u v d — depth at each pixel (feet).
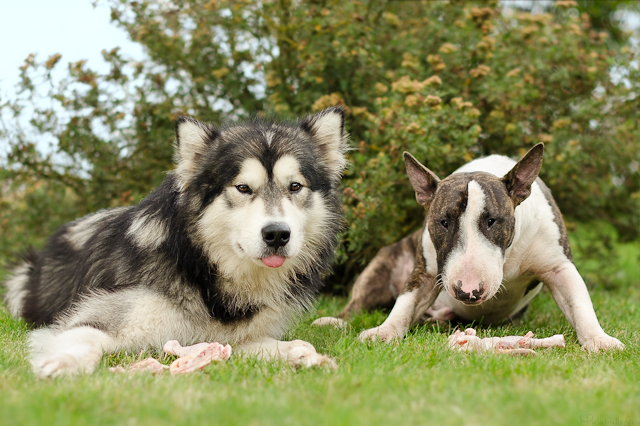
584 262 11.70
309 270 7.31
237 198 6.91
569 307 7.55
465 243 7.11
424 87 8.90
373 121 9.09
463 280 7.00
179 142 7.04
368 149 9.44
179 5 9.75
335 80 9.78
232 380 6.32
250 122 7.34
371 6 9.71
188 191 7.05
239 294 7.12
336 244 7.46
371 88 9.73
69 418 5.71
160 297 6.95
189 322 7.02
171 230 7.05
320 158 7.30
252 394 6.08
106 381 6.20
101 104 9.62
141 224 7.17
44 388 6.08
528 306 8.58
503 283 7.77
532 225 7.61
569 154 9.55
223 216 6.95
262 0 9.62
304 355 6.61
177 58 9.82
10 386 6.16
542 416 5.82
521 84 9.44
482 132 9.67
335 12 9.59
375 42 9.90
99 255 7.35
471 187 7.20
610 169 11.03
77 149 9.73
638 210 11.33
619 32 19.03
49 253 8.13
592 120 10.18
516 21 10.15
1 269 10.25
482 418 5.79
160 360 6.79
